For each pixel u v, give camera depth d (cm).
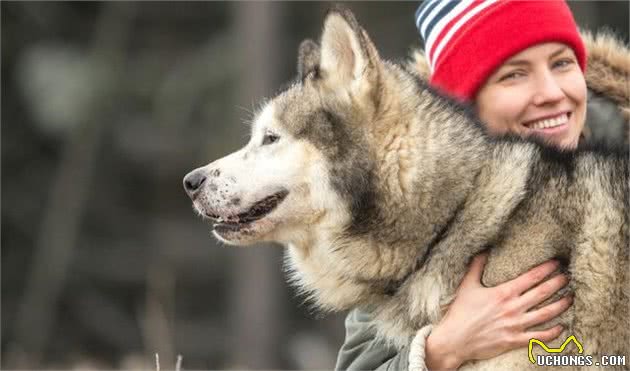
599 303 718
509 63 837
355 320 846
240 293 2531
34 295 2709
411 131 762
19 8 2911
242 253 2538
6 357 2430
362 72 767
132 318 2786
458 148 759
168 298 2197
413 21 2584
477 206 746
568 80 841
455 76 858
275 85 2562
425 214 752
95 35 2991
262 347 2477
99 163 2872
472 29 845
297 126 787
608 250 722
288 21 2703
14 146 2897
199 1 2997
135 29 3016
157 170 2895
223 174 798
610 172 740
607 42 916
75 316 2759
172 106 2808
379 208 761
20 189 2916
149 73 2914
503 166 753
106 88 2836
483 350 726
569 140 840
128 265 2809
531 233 733
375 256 768
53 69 2831
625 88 902
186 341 2669
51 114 2794
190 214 2897
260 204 790
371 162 762
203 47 2936
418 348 736
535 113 836
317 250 795
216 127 2777
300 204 785
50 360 2633
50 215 2764
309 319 2542
